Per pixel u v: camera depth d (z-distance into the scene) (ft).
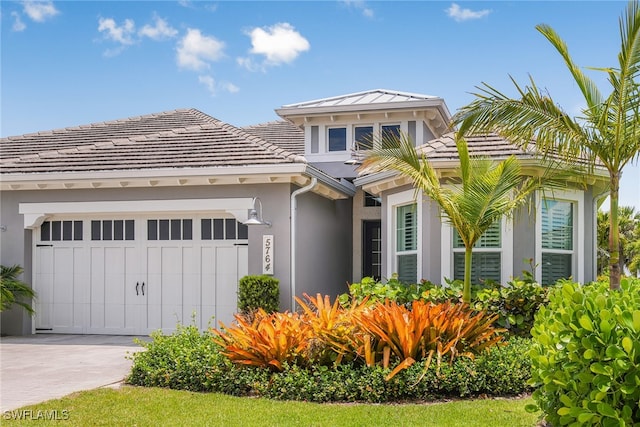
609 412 17.28
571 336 18.94
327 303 30.25
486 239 39.63
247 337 28.66
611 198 29.40
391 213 45.06
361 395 25.58
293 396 26.04
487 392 26.45
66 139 58.13
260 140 47.93
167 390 27.66
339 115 57.21
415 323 27.30
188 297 46.16
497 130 31.99
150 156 46.93
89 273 47.85
